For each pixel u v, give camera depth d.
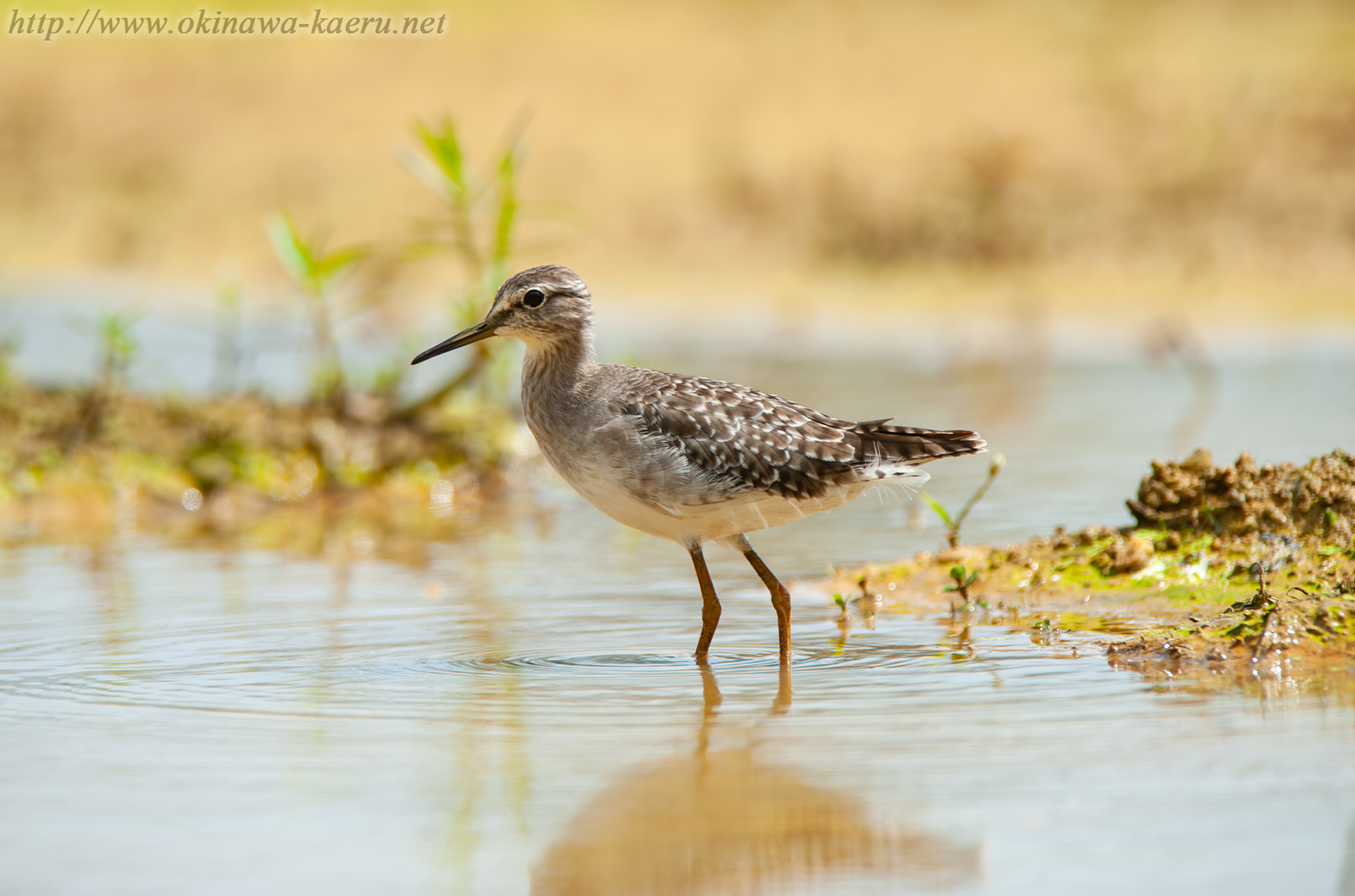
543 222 27.83
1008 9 35.50
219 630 10.86
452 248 17.03
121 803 7.48
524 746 8.27
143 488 16.03
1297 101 27.97
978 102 30.02
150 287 27.89
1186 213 25.50
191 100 35.00
